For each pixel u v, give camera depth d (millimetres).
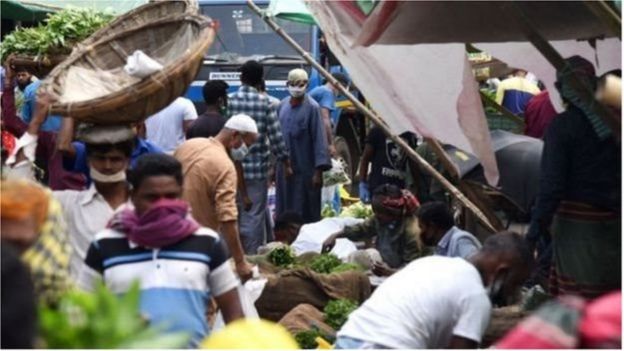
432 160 10047
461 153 8961
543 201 7281
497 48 8500
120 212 5539
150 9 7906
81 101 6590
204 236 5465
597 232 7293
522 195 8688
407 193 9234
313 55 16469
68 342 3527
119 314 3502
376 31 6754
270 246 9742
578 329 3781
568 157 7262
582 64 7328
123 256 5422
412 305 5492
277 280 8352
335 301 8039
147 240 5395
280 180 12406
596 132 7188
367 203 12438
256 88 11602
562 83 7215
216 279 5492
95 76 7297
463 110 8320
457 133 8383
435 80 8258
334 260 8805
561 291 7414
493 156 8375
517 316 6809
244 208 11141
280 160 11805
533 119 9883
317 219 12477
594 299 7320
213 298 5781
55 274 4898
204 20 7375
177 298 5371
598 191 7250
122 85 7172
